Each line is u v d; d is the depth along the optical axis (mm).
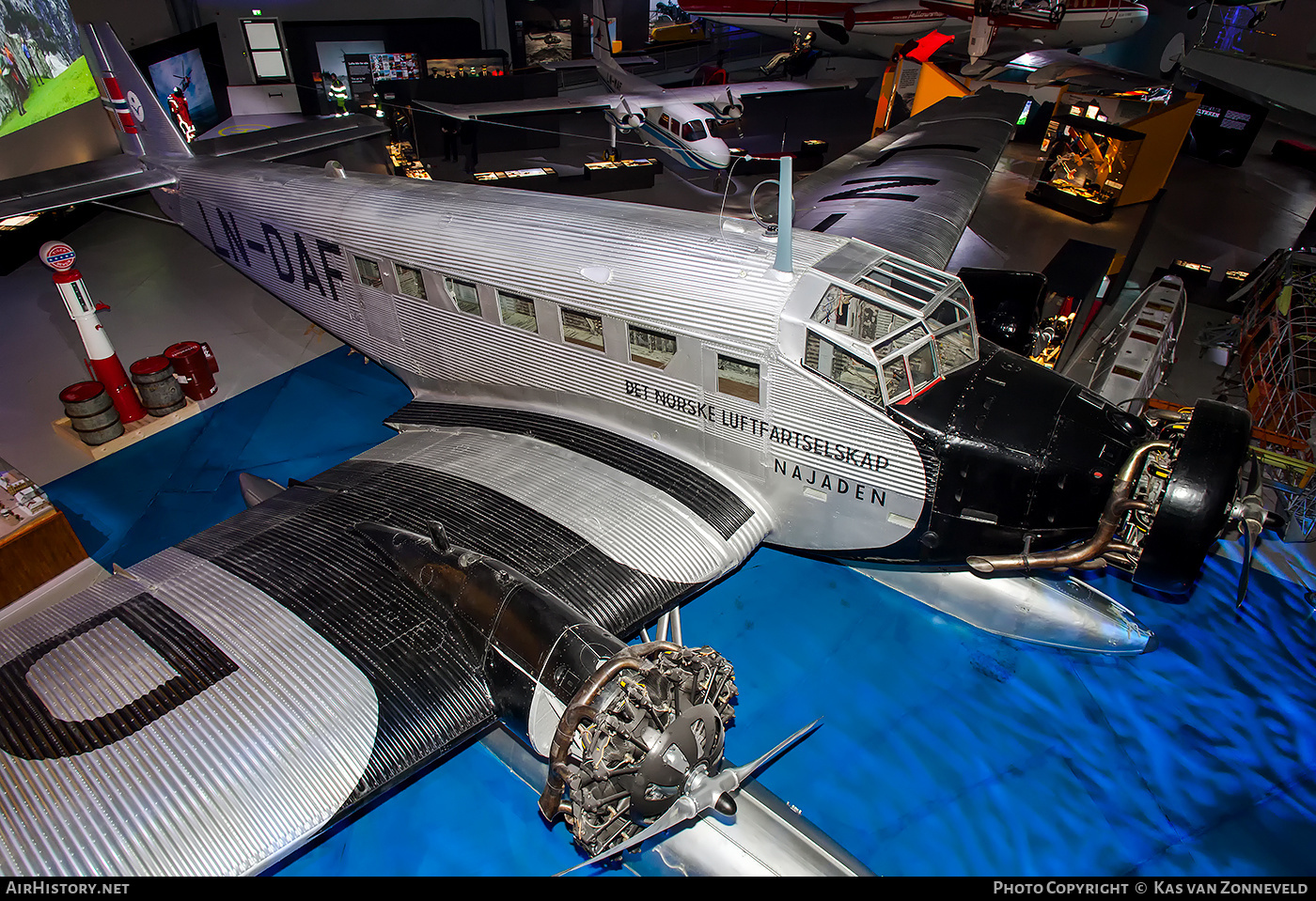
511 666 5109
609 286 6938
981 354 6457
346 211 8883
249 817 4434
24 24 13180
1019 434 5824
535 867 5430
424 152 18766
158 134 11156
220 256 11227
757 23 25500
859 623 7363
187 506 8711
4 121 12773
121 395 9602
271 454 9539
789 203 5992
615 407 7625
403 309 8812
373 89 19406
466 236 7902
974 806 5754
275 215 9656
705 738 4535
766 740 6230
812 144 18125
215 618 5668
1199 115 19422
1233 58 12977
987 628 7148
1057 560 6039
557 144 20531
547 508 6750
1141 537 5898
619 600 5922
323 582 6008
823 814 5703
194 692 5078
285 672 5230
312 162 17750
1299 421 8742
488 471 7375
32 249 14055
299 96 20609
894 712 6477
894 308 5941
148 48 16859
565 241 7391
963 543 6281
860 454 6215
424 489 7125
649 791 4562
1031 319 9000
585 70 23453
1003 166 19219
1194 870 5340
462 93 18781
